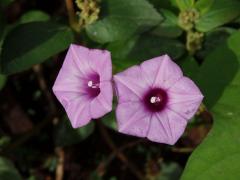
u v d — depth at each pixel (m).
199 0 0.16
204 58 0.17
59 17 0.18
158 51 0.16
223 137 0.15
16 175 0.18
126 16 0.16
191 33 0.16
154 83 0.14
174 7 0.17
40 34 0.16
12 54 0.16
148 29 0.16
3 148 0.19
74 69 0.14
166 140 0.14
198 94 0.14
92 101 0.14
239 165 0.15
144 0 0.16
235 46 0.16
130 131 0.13
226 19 0.16
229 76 0.15
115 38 0.16
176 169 0.19
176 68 0.14
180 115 0.14
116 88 0.14
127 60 0.16
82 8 0.16
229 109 0.15
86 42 0.17
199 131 0.19
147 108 0.14
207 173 0.15
